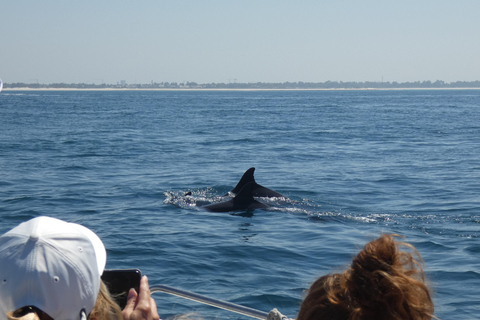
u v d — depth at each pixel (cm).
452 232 1092
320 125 4175
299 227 1133
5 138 2938
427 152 2461
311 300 208
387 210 1310
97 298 236
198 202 1372
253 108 7450
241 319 655
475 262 885
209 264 873
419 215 1252
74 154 2302
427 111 6425
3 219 1184
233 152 2453
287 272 840
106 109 6919
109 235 1041
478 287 769
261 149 2577
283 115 5650
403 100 11125
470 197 1455
